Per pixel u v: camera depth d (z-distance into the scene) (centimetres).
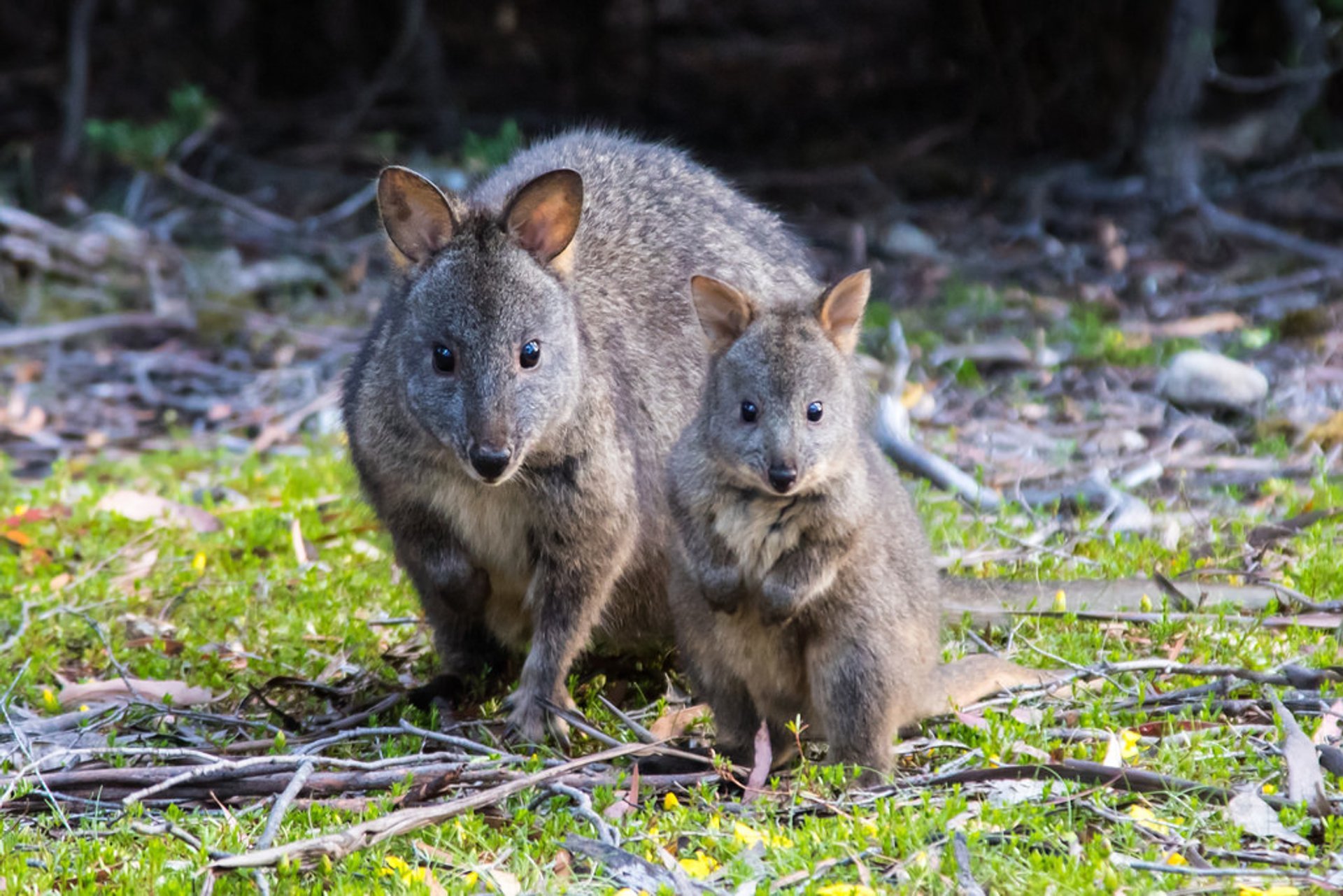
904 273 2075
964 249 2155
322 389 1753
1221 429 1446
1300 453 1389
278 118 2680
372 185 2339
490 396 878
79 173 2473
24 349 1928
